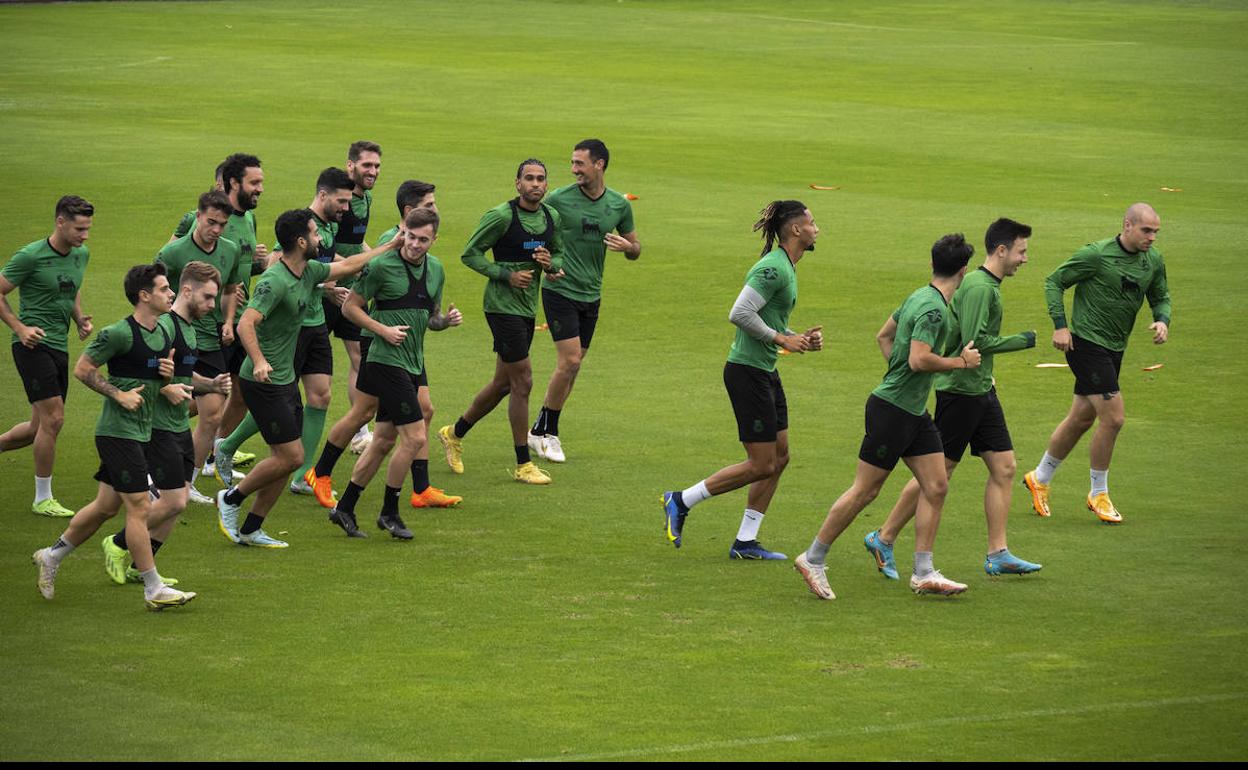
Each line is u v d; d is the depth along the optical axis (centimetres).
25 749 2550
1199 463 4450
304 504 4197
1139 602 3381
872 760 2528
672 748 2573
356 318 3841
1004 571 3556
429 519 4022
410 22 16425
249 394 3678
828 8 18888
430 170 8681
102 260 6712
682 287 6525
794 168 8981
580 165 4525
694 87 12144
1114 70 13350
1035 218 7688
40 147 9138
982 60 14038
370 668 2945
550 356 5691
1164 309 4116
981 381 3525
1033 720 2703
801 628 3209
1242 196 8269
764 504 3709
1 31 14712
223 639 3106
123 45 13975
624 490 4259
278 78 12188
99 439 3234
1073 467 4466
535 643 3098
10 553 3675
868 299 6294
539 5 18525
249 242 4244
